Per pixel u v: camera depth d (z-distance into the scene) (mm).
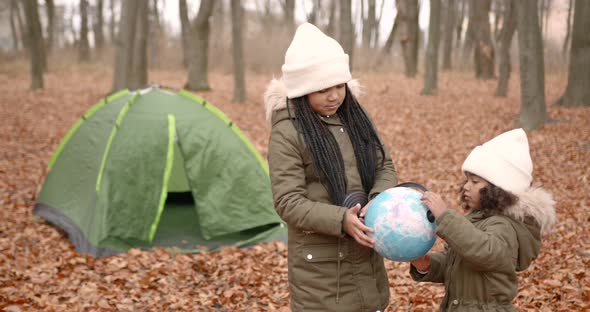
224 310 5020
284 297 5238
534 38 12547
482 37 25562
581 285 5047
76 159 7328
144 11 18766
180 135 6953
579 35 15000
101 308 4906
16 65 27141
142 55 18875
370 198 2715
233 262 6133
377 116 15320
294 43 2693
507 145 2537
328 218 2492
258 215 6887
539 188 2543
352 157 2746
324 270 2658
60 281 5480
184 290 5406
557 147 10977
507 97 18609
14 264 5828
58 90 20281
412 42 26359
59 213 7188
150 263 6086
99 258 6168
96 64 30125
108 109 7410
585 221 6965
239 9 17344
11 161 10680
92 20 44969
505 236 2451
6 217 7520
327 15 35594
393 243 2490
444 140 12344
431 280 2797
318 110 2727
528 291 4957
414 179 9578
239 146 7137
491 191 2506
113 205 6512
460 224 2406
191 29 20500
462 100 18016
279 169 2648
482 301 2559
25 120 14578
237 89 17672
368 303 2699
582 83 15148
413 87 21906
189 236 7086
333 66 2613
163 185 6711
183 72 29562
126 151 6773
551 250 5992
